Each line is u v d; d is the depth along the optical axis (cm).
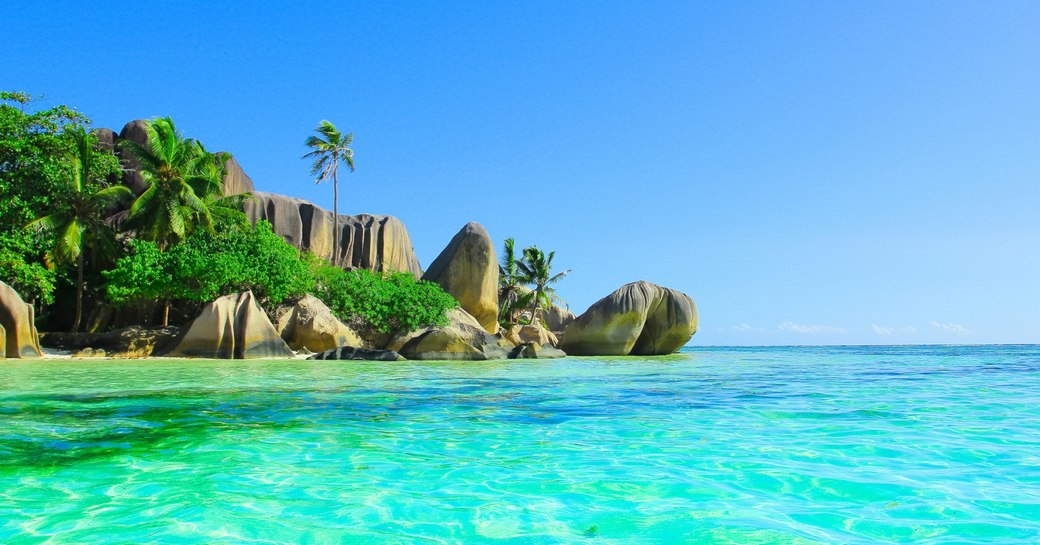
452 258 3650
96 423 714
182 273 2436
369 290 2797
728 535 351
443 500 420
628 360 2577
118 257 2845
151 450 570
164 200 2817
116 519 375
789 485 454
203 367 1684
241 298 2231
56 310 2953
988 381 1327
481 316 3653
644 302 3203
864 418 759
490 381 1331
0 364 1727
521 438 634
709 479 471
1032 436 632
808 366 2052
